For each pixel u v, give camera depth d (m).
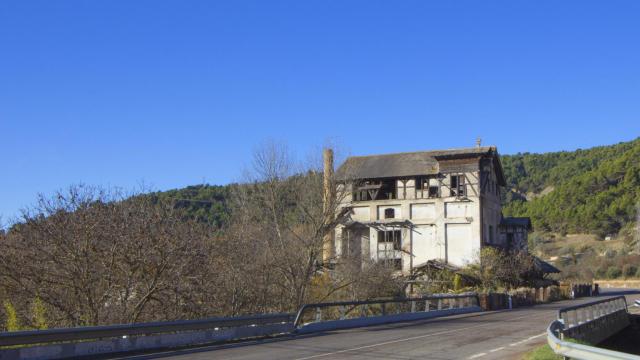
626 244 123.81
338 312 37.25
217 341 20.52
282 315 23.83
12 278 22.55
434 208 65.50
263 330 22.78
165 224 25.34
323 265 40.03
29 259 22.61
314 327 25.03
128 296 24.31
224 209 55.12
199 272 26.75
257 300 32.31
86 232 23.44
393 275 45.09
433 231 65.19
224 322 21.08
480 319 32.16
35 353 15.29
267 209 41.47
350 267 40.22
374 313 37.56
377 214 67.06
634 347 28.72
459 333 23.81
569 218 145.88
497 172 71.62
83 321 22.92
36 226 22.92
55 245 23.03
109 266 23.84
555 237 145.00
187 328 19.61
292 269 36.84
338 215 41.78
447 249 64.44
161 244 24.62
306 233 39.56
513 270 60.19
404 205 66.44
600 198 140.62
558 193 156.50
